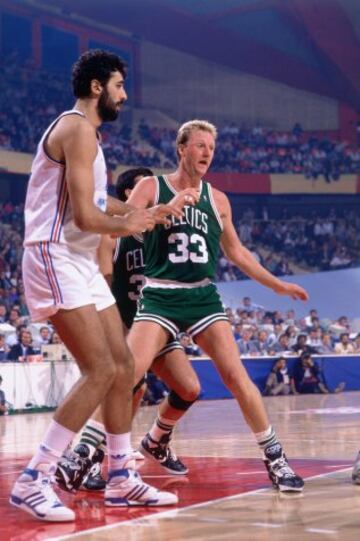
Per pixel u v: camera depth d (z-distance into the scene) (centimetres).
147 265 521
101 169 412
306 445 732
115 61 415
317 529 348
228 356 493
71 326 397
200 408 1407
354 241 3139
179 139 519
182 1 3475
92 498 464
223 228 531
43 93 3152
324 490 461
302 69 3491
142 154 3105
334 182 3238
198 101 3528
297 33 3469
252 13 3481
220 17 3491
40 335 1559
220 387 1723
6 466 629
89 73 411
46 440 396
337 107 3481
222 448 741
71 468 462
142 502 425
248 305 2362
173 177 523
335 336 2255
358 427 942
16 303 2009
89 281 415
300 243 3084
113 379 405
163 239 510
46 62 3272
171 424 555
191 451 716
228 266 2622
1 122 2909
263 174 3180
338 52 3447
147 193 518
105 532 356
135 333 502
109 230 394
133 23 3459
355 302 2612
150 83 3516
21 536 351
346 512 389
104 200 416
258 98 3519
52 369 1402
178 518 385
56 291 395
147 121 3475
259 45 3500
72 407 395
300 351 1942
